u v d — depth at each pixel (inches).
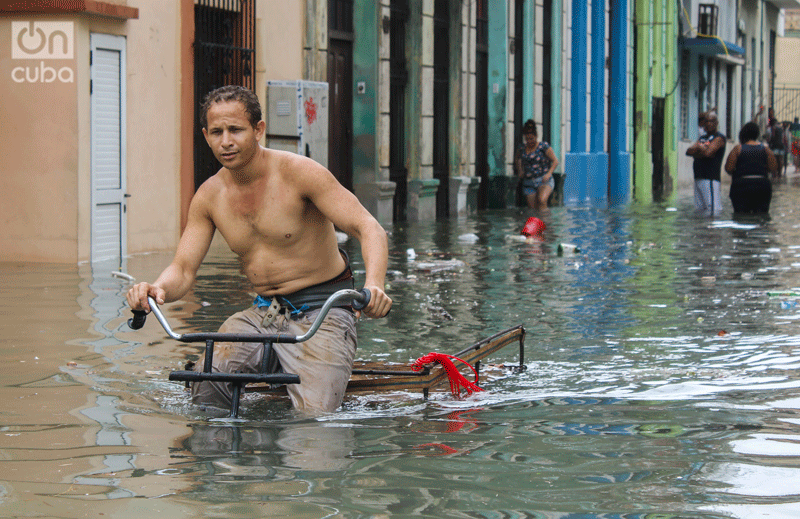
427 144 963.3
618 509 160.9
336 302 251.8
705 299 431.5
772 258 599.2
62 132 551.5
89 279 479.8
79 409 230.1
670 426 217.2
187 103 653.3
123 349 308.0
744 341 330.6
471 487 171.6
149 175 622.8
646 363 294.7
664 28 1765.5
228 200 253.1
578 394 251.4
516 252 633.6
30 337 325.7
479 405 238.4
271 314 250.4
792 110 3043.8
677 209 1091.9
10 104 557.9
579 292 453.4
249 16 708.0
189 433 208.4
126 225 601.3
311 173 248.4
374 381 250.8
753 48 2600.9
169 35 637.3
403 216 943.7
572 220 923.4
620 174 1558.8
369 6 853.2
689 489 171.8
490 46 1138.7
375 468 182.5
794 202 1219.2
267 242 251.6
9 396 243.3
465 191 1043.3
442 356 251.8
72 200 551.8
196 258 258.5
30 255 559.8
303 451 194.1
